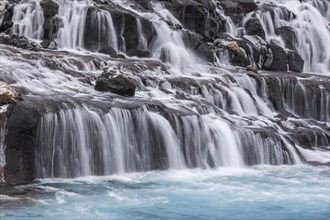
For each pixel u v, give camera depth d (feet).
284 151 59.72
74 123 47.73
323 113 80.53
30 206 38.27
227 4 102.89
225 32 97.66
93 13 78.69
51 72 60.75
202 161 55.01
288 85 79.05
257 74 78.18
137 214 38.04
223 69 80.33
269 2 115.96
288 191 46.03
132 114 51.83
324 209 40.78
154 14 87.15
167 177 49.55
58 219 35.96
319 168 56.75
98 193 42.68
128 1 90.17
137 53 80.33
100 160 48.85
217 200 42.47
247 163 57.26
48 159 45.85
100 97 55.06
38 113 45.68
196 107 61.00
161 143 52.80
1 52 62.80
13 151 44.47
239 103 69.72
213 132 56.44
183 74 74.38
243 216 38.75
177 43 83.51
